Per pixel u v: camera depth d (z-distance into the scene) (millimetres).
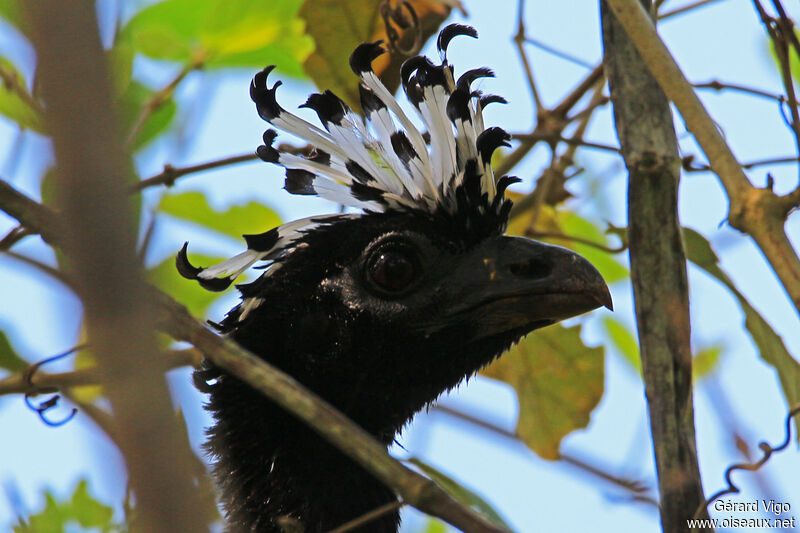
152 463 3121
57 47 2941
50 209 6344
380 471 5527
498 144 8953
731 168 6801
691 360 6719
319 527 8680
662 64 6871
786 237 6641
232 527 8727
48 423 7973
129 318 3084
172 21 11484
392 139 8984
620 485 10875
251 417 8883
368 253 8906
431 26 10969
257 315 8953
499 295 8719
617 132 7316
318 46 10664
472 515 5352
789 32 7801
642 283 6891
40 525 9492
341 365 8914
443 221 8898
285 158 8867
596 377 11750
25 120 10328
